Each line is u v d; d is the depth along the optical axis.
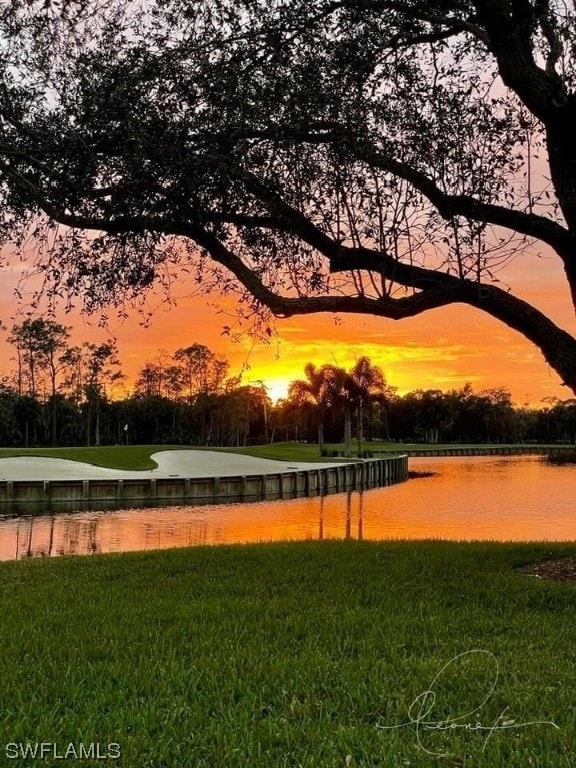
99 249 7.58
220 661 4.60
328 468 42.09
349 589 6.94
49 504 32.03
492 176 7.11
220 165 6.53
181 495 34.78
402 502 34.12
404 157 7.14
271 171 6.96
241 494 36.12
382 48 7.52
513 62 6.71
